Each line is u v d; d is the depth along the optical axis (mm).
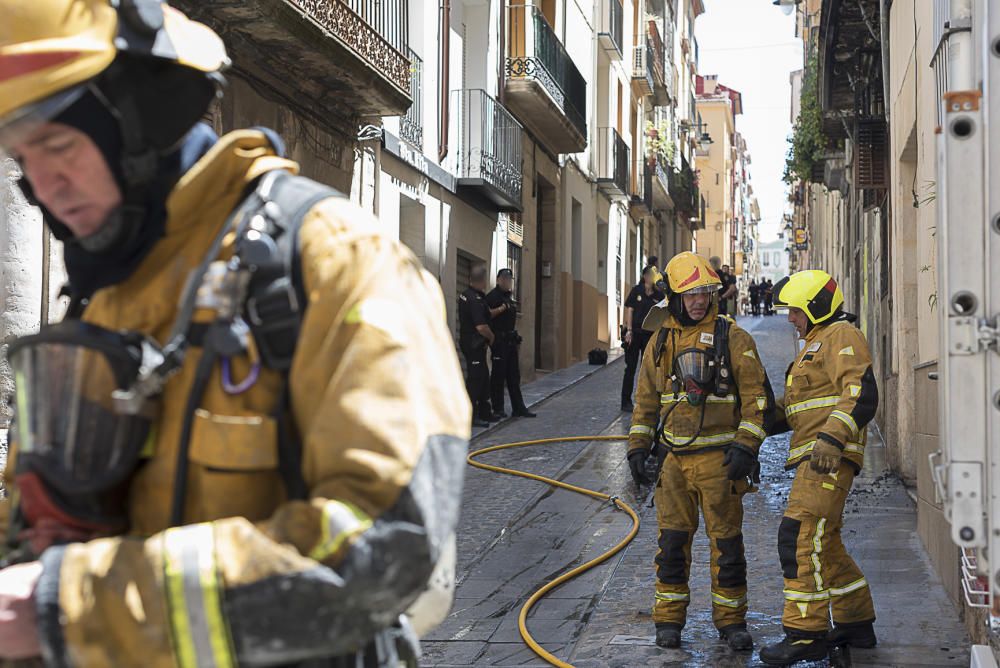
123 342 1458
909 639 5750
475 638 6020
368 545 1329
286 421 1464
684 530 5949
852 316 5738
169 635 1296
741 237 98375
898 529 8266
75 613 1303
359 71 10898
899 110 9508
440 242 15328
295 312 1464
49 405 1440
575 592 6918
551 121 20281
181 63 1498
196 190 1510
